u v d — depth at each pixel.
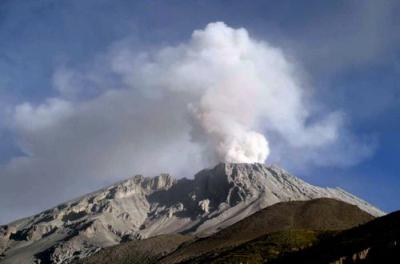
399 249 162.62
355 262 170.62
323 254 197.50
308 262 195.62
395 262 157.12
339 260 174.38
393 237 174.88
